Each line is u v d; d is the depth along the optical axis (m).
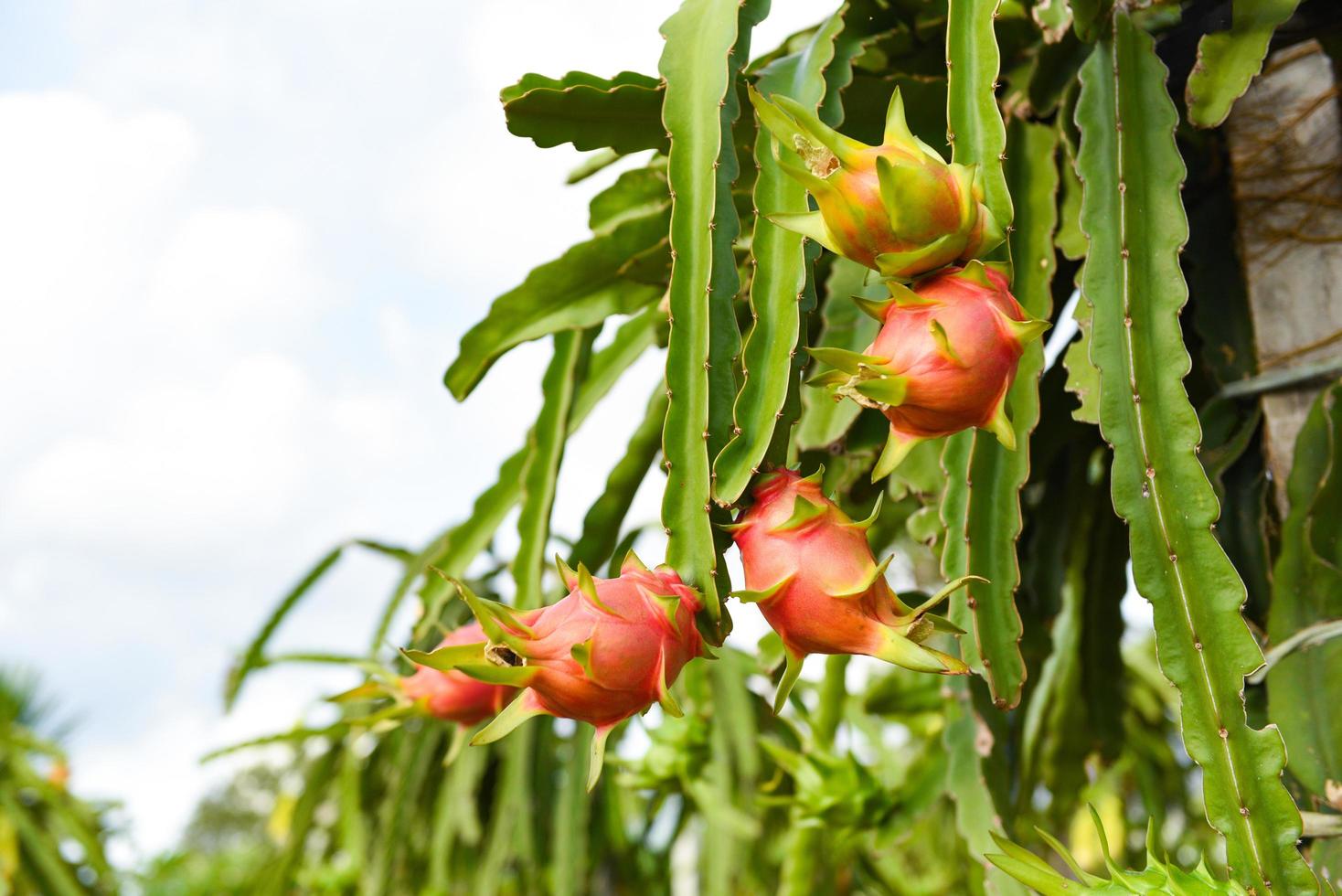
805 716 1.77
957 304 0.59
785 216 0.63
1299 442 0.86
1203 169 1.02
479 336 1.07
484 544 1.27
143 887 3.97
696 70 0.78
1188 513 0.67
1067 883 0.62
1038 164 0.95
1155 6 0.82
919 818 1.21
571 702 0.56
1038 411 0.85
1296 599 0.84
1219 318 0.99
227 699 1.60
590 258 1.05
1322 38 0.90
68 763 3.65
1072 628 1.28
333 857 2.41
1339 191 0.91
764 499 0.63
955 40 0.74
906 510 1.27
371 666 0.90
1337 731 0.79
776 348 0.70
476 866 2.19
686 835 2.43
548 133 0.88
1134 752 2.17
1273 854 0.60
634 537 1.56
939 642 1.00
